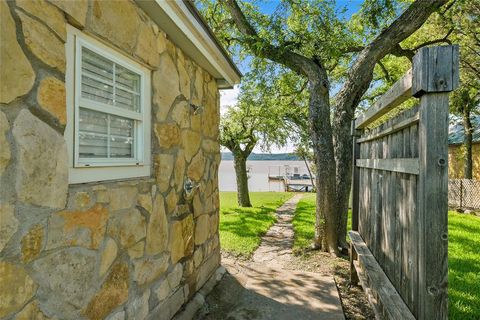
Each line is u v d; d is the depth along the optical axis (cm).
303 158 2002
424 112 152
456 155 1552
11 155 117
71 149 157
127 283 196
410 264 186
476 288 340
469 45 920
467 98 1216
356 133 372
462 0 633
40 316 131
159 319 235
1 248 113
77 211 154
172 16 224
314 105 498
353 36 663
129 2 199
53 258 138
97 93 181
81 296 156
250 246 513
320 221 486
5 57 115
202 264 327
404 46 878
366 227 324
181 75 280
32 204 127
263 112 918
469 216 883
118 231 187
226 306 299
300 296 322
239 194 1154
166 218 249
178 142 274
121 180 196
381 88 995
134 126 217
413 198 181
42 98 132
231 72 382
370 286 271
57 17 141
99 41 174
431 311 150
